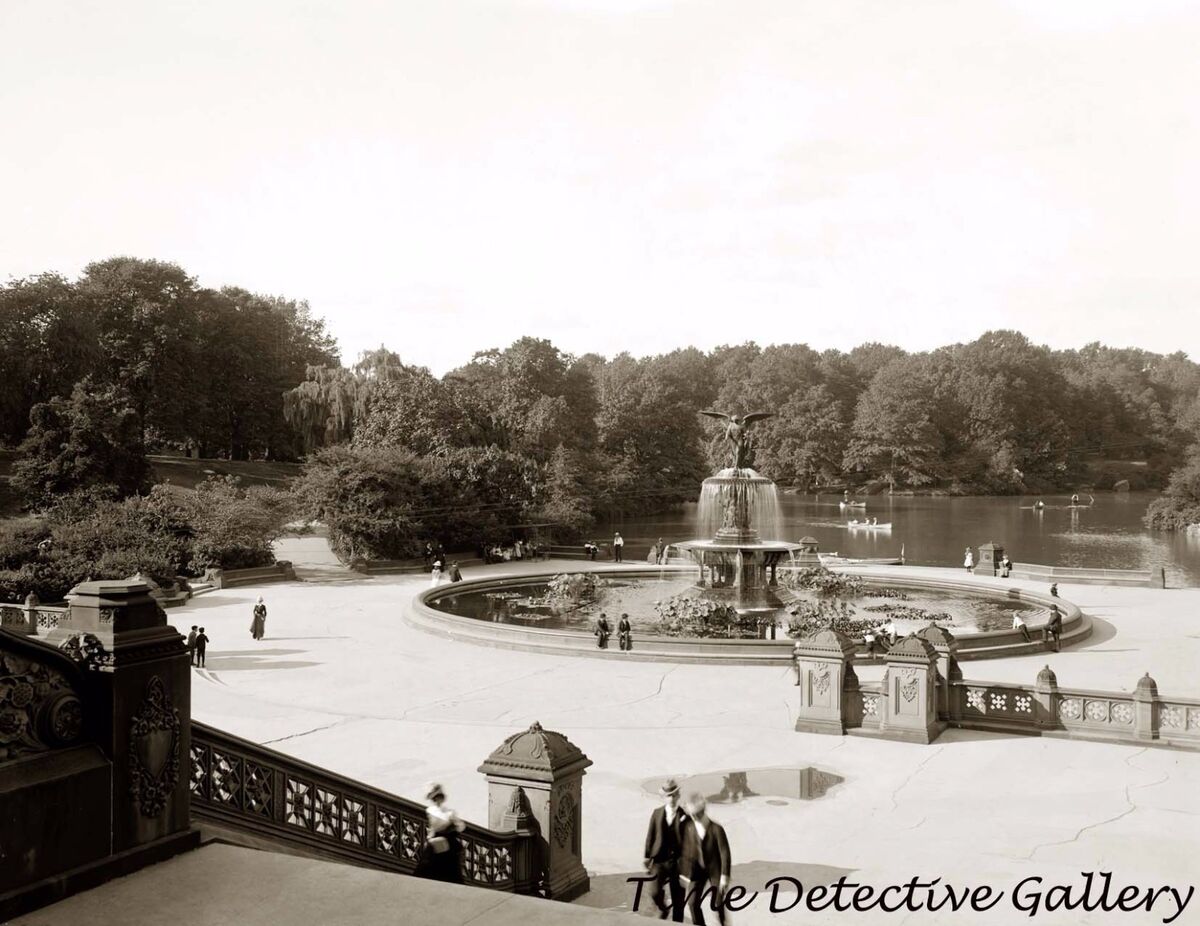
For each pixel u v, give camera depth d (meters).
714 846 9.45
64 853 6.16
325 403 74.44
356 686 25.53
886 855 12.91
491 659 29.50
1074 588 48.19
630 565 56.56
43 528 46.03
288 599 43.94
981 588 43.97
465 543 62.59
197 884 6.43
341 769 17.39
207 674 26.95
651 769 17.38
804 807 15.11
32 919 5.80
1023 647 30.23
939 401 150.00
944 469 143.88
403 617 37.75
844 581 42.88
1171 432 159.12
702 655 28.80
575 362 121.44
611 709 22.80
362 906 6.24
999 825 14.17
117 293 85.38
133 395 83.75
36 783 5.97
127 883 6.38
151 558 42.16
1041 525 100.44
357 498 56.66
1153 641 32.91
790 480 147.88
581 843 13.22
